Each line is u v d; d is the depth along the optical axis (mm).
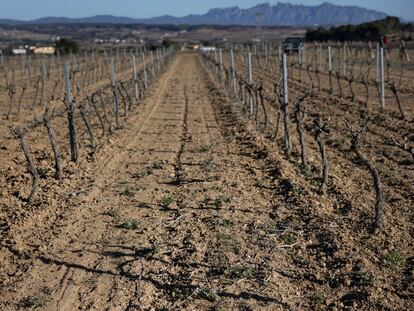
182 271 7652
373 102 23109
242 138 16562
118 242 8711
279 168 12438
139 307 6781
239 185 11492
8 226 9391
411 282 7191
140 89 28953
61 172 12328
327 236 8555
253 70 46906
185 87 35062
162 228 9242
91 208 10328
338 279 7289
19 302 7016
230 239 8641
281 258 8016
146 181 12094
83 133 18188
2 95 30516
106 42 148125
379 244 8258
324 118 19438
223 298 6906
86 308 6824
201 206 10234
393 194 10719
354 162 13297
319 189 10688
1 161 14273
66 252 8406
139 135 17875
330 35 83188
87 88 34281
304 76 38469
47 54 74875
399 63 43031
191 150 15266
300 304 6785
